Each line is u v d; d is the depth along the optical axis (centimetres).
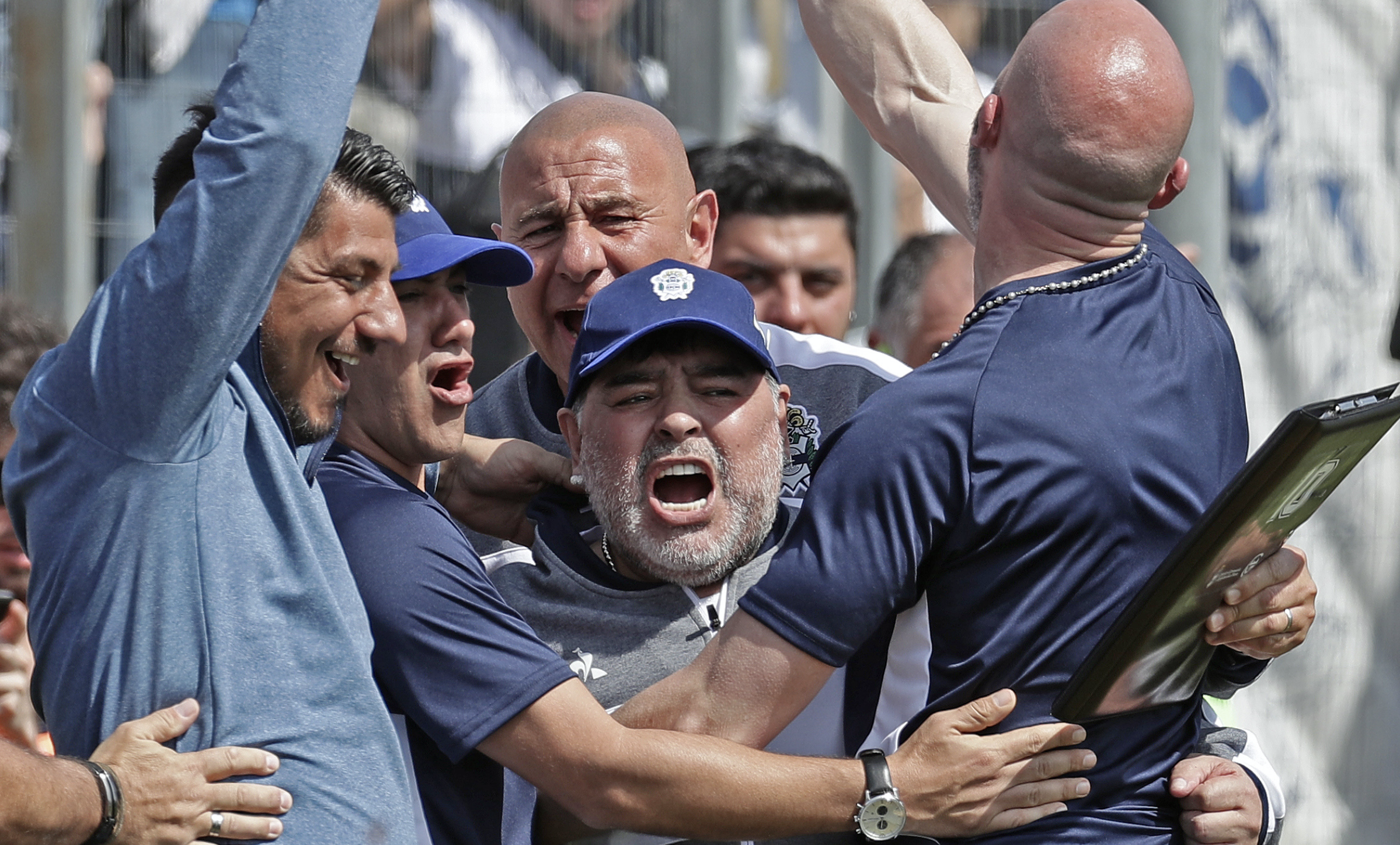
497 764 909
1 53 1492
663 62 1634
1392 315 1692
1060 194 855
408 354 905
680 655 947
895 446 827
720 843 914
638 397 939
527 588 991
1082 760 844
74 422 757
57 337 1166
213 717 768
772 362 962
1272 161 1689
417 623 844
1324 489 830
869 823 839
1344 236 1711
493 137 1617
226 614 768
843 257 1537
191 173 857
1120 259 867
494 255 959
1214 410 862
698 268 966
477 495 1049
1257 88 1686
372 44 1579
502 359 1541
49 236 1481
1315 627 1688
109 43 1525
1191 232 1552
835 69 1139
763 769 841
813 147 1755
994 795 841
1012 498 813
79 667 775
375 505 873
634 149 1112
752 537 959
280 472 789
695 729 858
